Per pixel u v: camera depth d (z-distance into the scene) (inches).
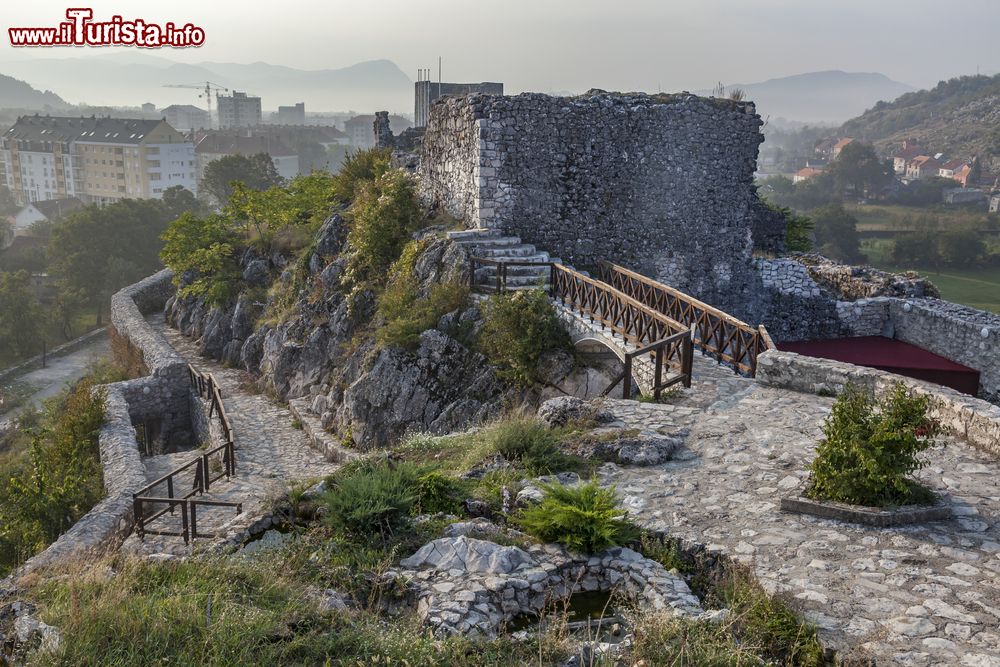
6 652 185.0
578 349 586.9
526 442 329.4
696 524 258.1
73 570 240.4
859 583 216.7
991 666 177.9
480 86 1577.3
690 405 402.9
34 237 3265.3
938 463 301.3
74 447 621.0
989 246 3651.6
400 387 636.1
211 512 499.2
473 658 188.4
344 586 230.5
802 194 5354.3
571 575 235.6
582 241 749.9
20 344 2114.9
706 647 187.2
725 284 815.7
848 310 761.6
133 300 1250.0
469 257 663.8
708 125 776.3
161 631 185.2
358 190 960.9
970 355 633.6
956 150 6515.8
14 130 5049.2
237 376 911.0
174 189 3115.2
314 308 835.4
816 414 367.2
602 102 732.0
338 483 299.1
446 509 284.2
